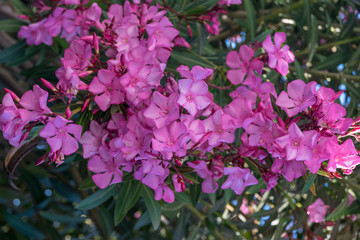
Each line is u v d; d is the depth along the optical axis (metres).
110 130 0.77
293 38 1.15
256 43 0.86
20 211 1.56
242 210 1.22
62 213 1.56
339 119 0.76
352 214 1.07
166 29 0.79
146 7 0.81
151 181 0.77
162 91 0.76
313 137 0.74
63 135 0.75
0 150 1.04
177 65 0.91
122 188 0.87
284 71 0.81
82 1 0.90
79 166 1.22
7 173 0.87
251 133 0.77
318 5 1.12
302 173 0.77
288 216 1.12
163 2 0.92
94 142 0.78
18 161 0.86
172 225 1.47
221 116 0.77
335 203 1.05
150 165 0.75
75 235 1.69
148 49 0.77
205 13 0.90
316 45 1.06
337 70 1.08
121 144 0.76
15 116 0.73
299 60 1.16
